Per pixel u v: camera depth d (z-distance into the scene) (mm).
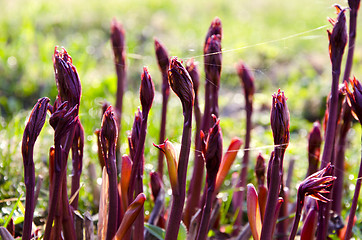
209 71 925
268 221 789
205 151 788
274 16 4656
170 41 3545
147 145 1582
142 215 855
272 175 777
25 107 2379
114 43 1099
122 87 1113
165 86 1036
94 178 1170
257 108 2496
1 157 1280
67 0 4672
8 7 3836
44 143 1466
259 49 3215
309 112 2502
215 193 936
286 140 766
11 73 2576
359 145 1818
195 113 960
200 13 4910
